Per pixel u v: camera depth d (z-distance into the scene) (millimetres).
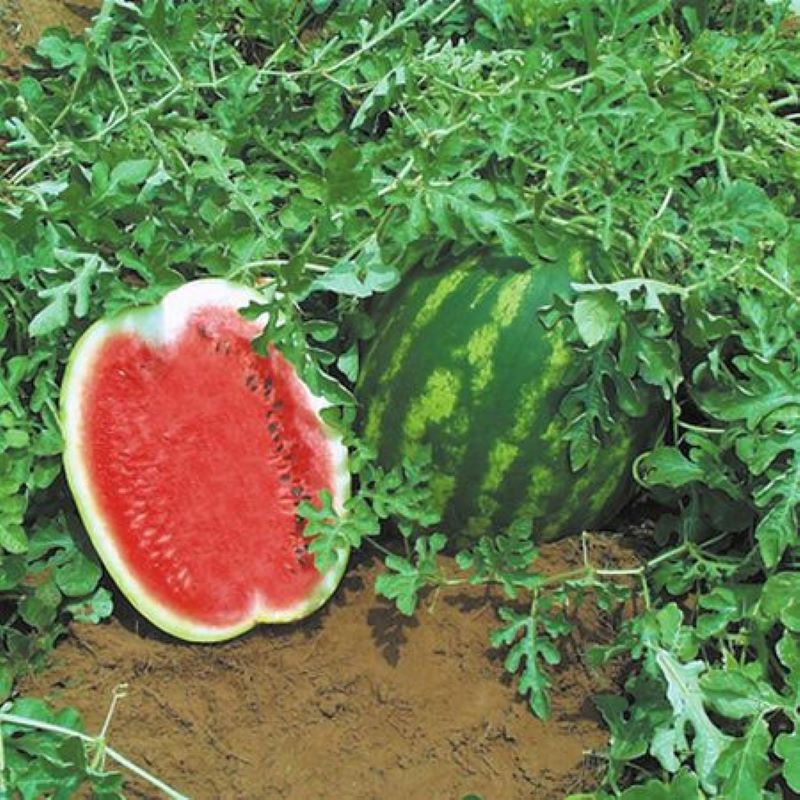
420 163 2008
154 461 1978
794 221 2148
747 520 2043
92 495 1951
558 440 1988
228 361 2008
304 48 2377
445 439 1996
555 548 2057
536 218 1987
